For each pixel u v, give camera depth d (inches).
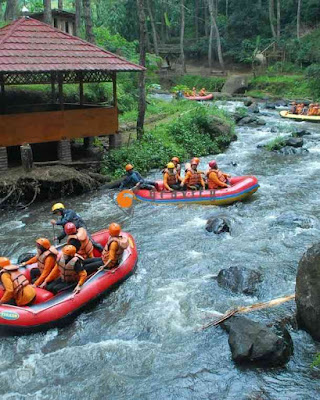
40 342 264.7
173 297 300.5
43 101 692.1
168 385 224.7
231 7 1859.0
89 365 243.9
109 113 587.5
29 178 485.7
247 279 304.0
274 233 390.6
